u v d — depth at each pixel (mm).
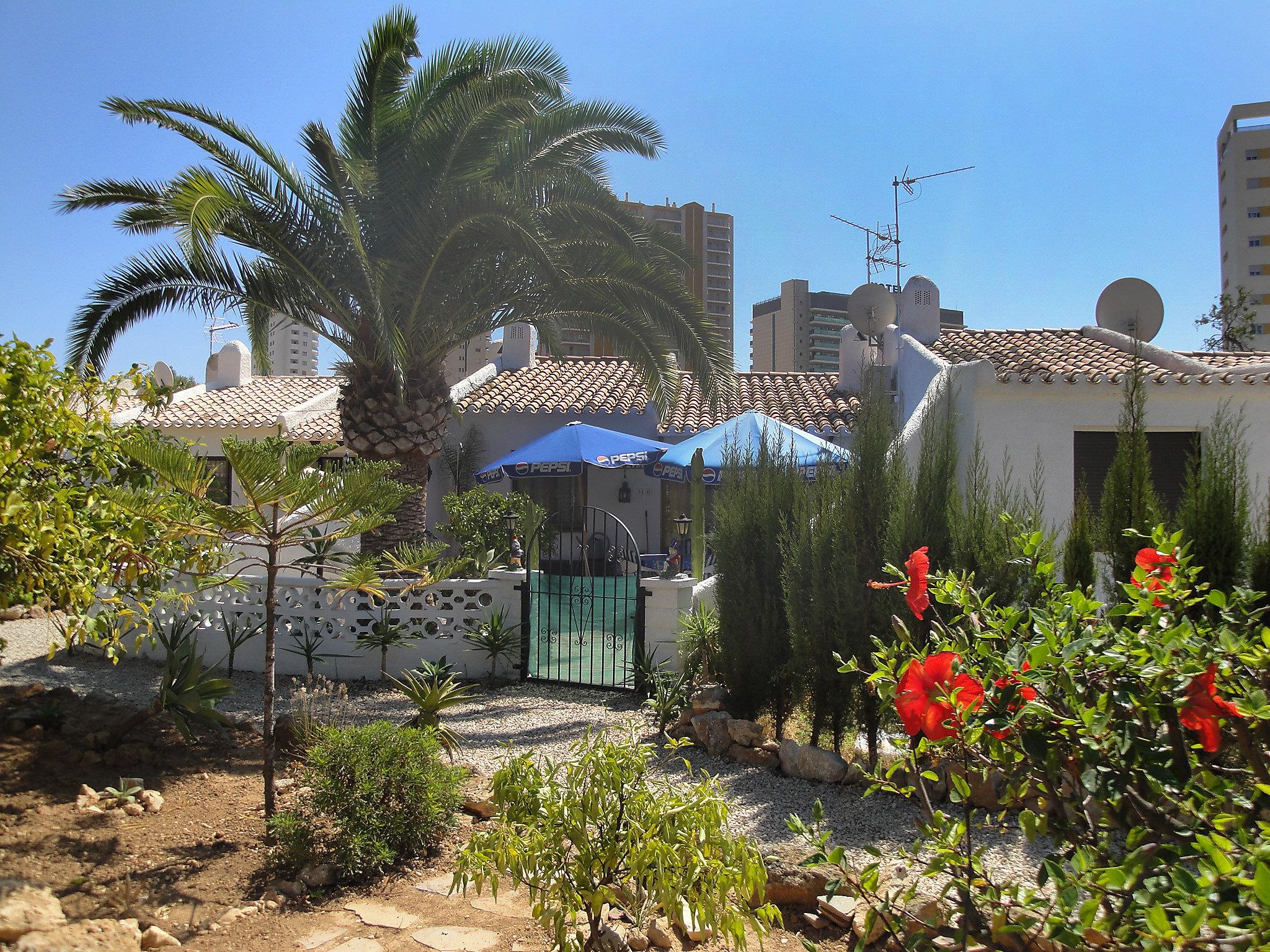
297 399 23438
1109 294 17266
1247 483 7020
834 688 6840
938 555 6582
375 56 10078
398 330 10242
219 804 6020
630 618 12180
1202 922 2018
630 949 4250
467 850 4012
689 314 12008
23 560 4820
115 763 6641
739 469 8234
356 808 5090
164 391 6949
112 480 6477
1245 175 75875
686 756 7227
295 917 4551
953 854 2885
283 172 10445
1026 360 15227
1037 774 3062
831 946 4312
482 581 10352
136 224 11766
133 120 9820
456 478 18609
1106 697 2803
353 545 12453
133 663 10234
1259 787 2580
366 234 11039
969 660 3219
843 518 6965
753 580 7652
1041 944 3564
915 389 16547
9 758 6504
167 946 4145
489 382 20969
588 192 11492
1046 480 11750
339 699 9164
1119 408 11781
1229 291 77125
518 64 10992
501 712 8852
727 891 3762
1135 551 7176
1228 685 2846
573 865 3807
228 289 11133
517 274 11734
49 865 4922
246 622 10438
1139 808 2781
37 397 5188
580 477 18906
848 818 5754
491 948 4234
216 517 5457
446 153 10461
